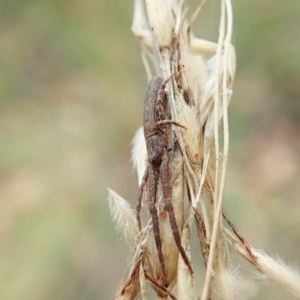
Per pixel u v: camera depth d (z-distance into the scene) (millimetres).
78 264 192
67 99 278
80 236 199
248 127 248
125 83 253
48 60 300
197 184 97
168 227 96
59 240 196
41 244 196
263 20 269
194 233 156
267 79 263
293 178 228
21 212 218
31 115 274
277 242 191
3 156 247
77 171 234
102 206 213
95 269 191
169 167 97
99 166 236
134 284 96
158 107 97
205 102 99
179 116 98
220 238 95
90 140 246
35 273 188
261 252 97
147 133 97
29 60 302
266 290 97
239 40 269
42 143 251
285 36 266
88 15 280
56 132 255
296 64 261
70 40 278
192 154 97
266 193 221
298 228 195
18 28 312
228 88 101
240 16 271
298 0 267
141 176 99
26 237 202
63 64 294
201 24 247
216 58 99
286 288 96
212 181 100
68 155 242
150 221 96
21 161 245
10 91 290
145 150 100
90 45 269
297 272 97
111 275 189
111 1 276
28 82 295
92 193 223
